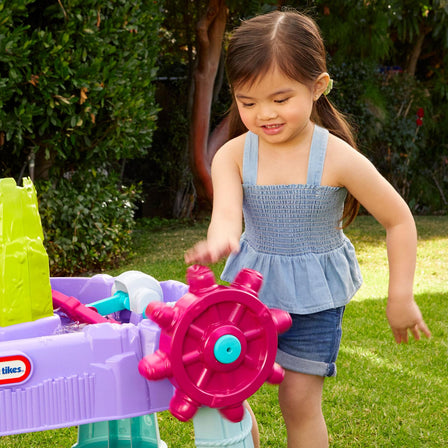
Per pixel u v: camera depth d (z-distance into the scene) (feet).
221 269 17.66
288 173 5.73
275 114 5.09
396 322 5.69
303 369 5.93
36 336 4.92
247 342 4.39
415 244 5.71
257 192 5.82
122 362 4.59
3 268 4.86
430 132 36.22
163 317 4.27
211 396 4.27
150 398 4.69
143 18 18.13
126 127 17.26
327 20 29.63
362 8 29.71
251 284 4.48
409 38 35.83
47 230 16.81
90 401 4.57
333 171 5.65
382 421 8.68
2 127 14.75
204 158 27.14
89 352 4.57
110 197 18.66
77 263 17.61
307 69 5.10
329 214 5.85
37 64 15.21
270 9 24.66
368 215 32.81
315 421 6.04
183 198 30.27
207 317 4.27
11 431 4.42
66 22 15.42
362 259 20.36
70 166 18.16
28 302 4.91
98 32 16.06
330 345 5.99
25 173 17.97
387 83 34.91
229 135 6.54
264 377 4.41
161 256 20.07
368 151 32.96
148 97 18.83
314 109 6.17
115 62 16.38
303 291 5.83
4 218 4.91
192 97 28.89
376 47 31.50
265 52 5.00
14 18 15.31
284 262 5.88
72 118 15.75
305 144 5.73
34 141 16.61
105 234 18.29
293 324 5.91
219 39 26.27
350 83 32.07
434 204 35.42
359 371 10.55
